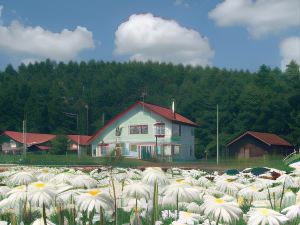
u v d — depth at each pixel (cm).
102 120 11038
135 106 6525
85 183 476
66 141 7844
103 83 14325
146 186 385
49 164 4062
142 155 6344
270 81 10131
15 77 14825
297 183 556
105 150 6625
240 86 10394
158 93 13662
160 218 447
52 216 417
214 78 12731
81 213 402
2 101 10931
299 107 8406
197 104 9988
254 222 321
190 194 387
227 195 527
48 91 12900
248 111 8612
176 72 14925
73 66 16075
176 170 1109
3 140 8762
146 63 15462
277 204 491
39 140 8762
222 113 9269
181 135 6594
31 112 11044
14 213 366
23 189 340
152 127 6406
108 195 333
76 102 12306
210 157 8481
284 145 7138
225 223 345
